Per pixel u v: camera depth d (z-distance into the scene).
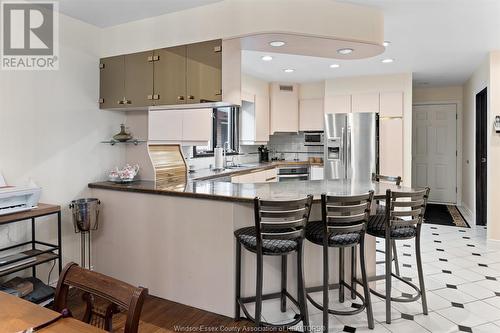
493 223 4.42
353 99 5.90
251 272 2.65
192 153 4.84
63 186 3.05
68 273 1.32
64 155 3.05
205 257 2.69
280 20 2.65
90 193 3.27
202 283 2.71
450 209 6.59
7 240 2.67
